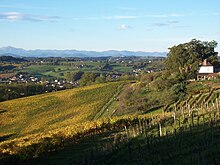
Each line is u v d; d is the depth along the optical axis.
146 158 29.33
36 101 106.00
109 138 44.75
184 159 26.05
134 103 81.62
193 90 79.12
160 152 30.09
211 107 51.75
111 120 54.31
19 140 48.88
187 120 43.19
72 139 47.97
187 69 116.12
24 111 94.62
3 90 133.25
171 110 64.62
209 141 29.62
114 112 80.06
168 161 26.80
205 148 27.64
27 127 79.12
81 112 87.56
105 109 87.69
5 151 40.50
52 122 81.56
